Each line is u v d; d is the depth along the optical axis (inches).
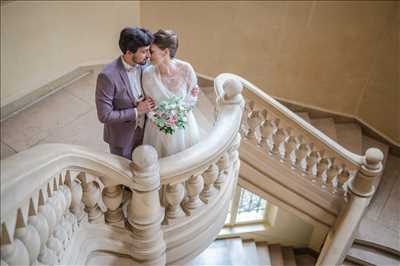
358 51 215.8
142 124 118.9
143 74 110.2
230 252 243.3
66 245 93.0
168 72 110.8
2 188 66.3
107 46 196.7
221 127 119.2
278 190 187.0
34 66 173.6
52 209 81.7
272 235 258.5
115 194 102.3
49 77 181.5
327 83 228.2
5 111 168.6
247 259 241.4
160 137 116.6
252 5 199.6
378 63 217.2
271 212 250.7
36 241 75.8
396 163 232.8
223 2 197.2
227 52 213.5
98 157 92.8
